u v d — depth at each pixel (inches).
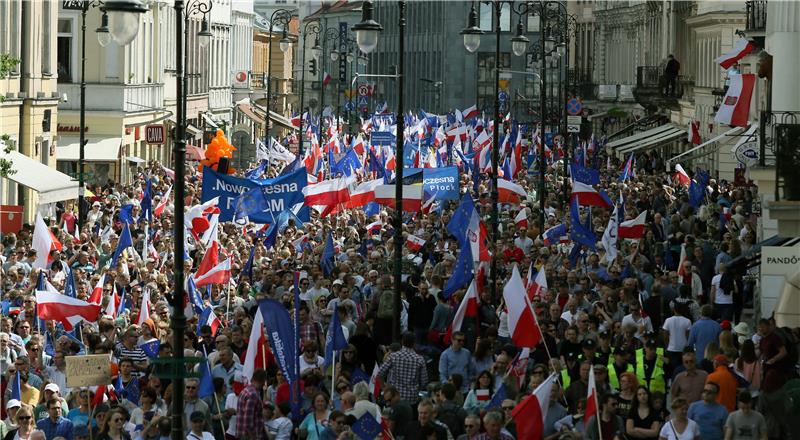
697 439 1021.8
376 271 1774.1
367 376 1253.7
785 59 2133.4
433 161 3678.6
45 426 1076.5
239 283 1774.1
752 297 1784.0
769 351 1216.8
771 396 1139.9
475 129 4874.5
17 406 1083.3
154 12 4574.3
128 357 1236.5
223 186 2105.1
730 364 1193.4
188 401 1099.9
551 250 2050.9
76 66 4020.7
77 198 2711.6
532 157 4594.0
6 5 2859.3
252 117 6328.7
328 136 5073.8
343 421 1003.9
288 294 1541.6
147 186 2324.1
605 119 6461.6
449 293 1521.9
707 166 4050.2
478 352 1247.5
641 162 4468.5
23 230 2096.5
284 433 1099.3
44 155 3174.2
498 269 1902.1
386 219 2588.6
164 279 1683.1
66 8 4001.0
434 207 2755.9
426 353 1443.2
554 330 1349.7
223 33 6176.2
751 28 2536.9
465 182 3464.6
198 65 5506.9
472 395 1139.3
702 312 1342.3
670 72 4852.4
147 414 1099.9
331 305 1499.8
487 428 986.1
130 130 4217.5
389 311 1501.0
